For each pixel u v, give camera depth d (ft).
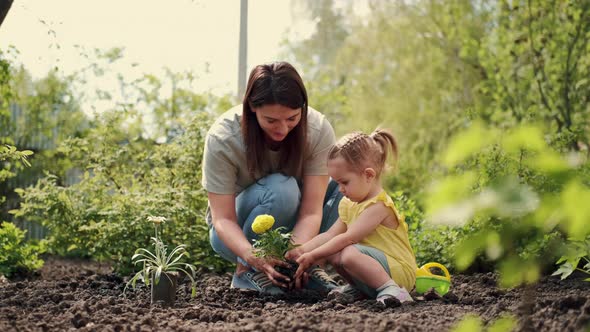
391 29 40.45
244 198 12.06
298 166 11.74
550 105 24.70
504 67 26.89
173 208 15.87
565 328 7.44
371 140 11.04
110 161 19.01
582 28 24.29
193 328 8.43
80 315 9.00
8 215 29.12
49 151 29.89
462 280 13.79
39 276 17.47
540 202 4.26
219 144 11.50
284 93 10.36
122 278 14.07
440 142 35.91
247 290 11.75
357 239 10.77
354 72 42.98
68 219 17.31
